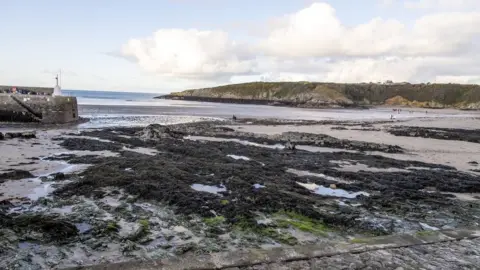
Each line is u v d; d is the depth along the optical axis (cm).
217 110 8550
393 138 3512
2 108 3766
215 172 1564
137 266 643
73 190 1230
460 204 1277
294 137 3117
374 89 19838
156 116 5778
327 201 1241
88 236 857
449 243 820
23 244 793
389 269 670
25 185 1319
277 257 700
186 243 837
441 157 2483
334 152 2441
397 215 1118
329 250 746
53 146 2280
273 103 15425
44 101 3844
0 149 2080
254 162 1898
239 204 1121
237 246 833
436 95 17850
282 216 1055
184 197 1152
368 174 1717
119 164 1638
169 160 1805
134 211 1045
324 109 11906
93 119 4731
